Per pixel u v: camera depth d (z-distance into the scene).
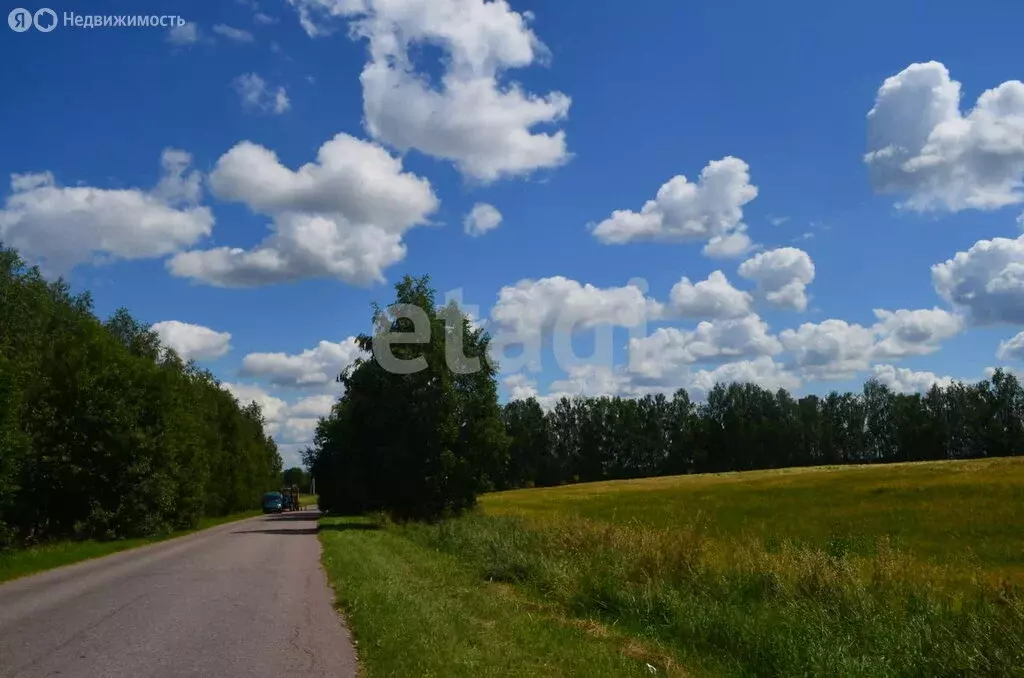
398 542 24.83
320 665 8.03
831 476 66.00
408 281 42.22
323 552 21.95
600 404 134.62
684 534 15.20
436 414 40.59
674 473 132.62
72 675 7.62
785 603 11.42
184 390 52.16
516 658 8.05
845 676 8.27
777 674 8.73
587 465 133.50
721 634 10.13
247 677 7.54
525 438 130.75
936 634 9.09
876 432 134.00
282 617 10.99
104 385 33.25
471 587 13.90
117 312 57.09
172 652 8.66
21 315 36.25
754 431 129.50
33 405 31.73
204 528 44.75
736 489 60.28
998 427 118.69
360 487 43.25
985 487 43.25
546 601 12.98
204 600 12.73
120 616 11.14
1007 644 8.49
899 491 45.44
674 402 135.50
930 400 124.94
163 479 34.59
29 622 10.66
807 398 134.12
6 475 23.36
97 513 31.84
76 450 32.16
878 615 10.29
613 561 15.05
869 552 16.59
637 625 11.12
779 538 21.86
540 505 55.53
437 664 7.58
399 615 10.12
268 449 109.69
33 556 19.78
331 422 62.88
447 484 41.12
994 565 20.52
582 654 8.49
